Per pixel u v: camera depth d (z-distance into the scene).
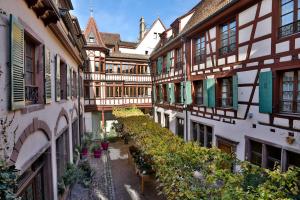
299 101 5.89
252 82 7.31
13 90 3.28
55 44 6.42
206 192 3.79
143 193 8.31
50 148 5.38
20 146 3.54
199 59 10.97
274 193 3.67
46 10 4.74
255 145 7.41
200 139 11.23
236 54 8.06
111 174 10.29
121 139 17.59
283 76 6.38
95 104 18.39
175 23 14.70
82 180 8.05
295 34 5.71
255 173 4.79
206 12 11.05
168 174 4.69
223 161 5.66
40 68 4.93
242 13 7.68
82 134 14.96
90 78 18.00
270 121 6.60
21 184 3.79
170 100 14.64
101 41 18.42
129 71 20.25
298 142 5.70
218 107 9.31
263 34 6.79
